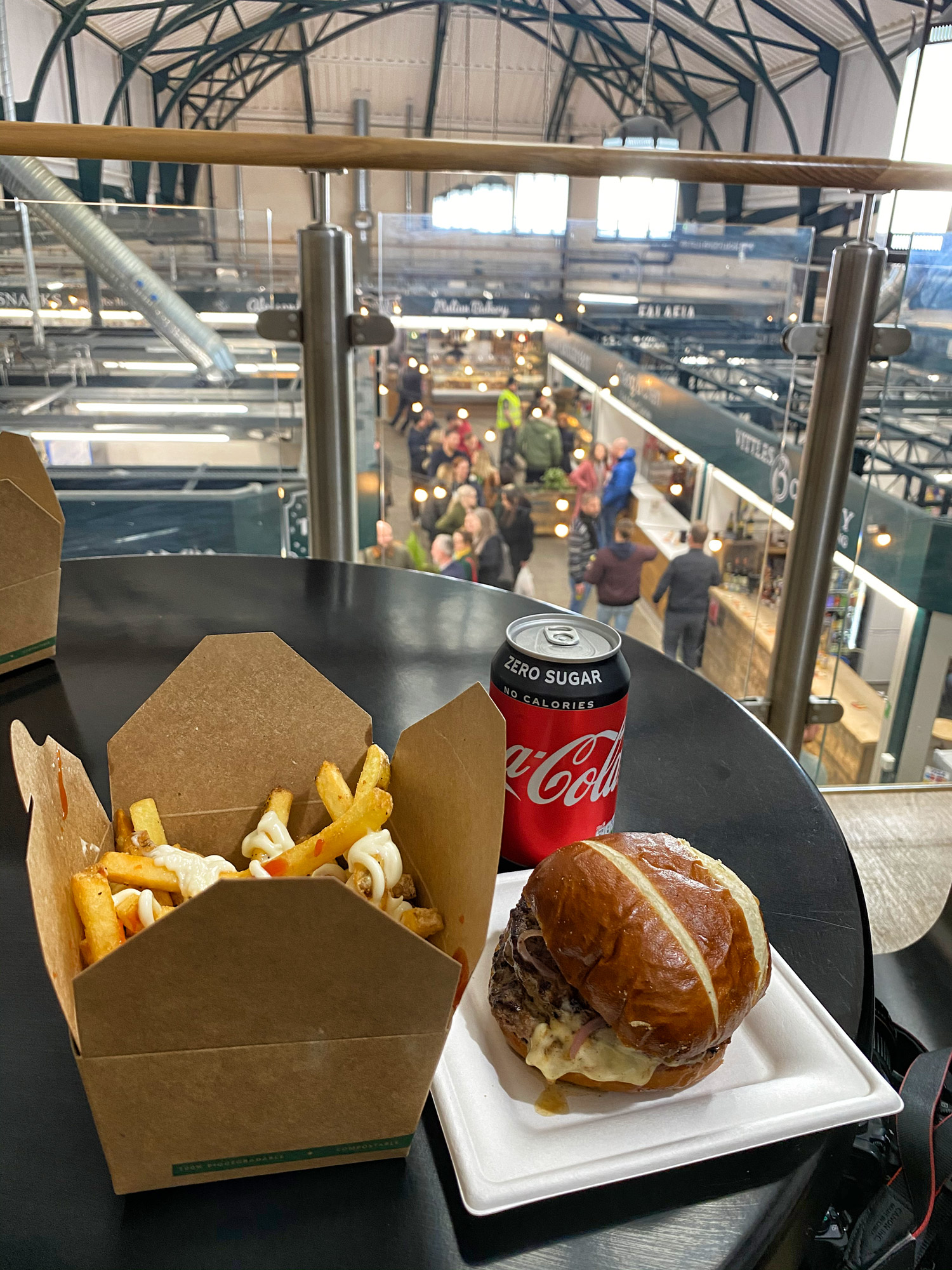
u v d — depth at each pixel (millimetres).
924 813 1234
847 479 1141
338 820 330
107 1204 259
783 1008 328
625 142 4141
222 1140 251
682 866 315
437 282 1717
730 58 7117
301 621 670
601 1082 292
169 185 5867
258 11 6680
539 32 7512
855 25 5559
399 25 7281
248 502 1402
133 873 303
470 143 875
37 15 5219
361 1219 257
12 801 449
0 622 557
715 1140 277
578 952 294
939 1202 388
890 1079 480
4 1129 280
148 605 701
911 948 612
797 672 1256
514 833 411
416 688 562
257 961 220
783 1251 260
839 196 6340
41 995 333
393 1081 251
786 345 1065
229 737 353
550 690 383
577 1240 253
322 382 1099
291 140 855
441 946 299
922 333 1082
